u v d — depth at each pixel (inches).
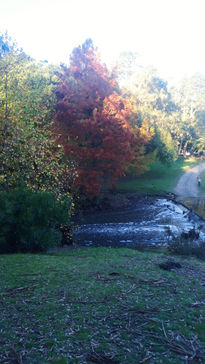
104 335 150.6
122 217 989.8
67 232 552.4
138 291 218.5
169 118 3051.2
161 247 576.1
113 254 394.6
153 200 1310.3
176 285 243.0
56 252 417.4
